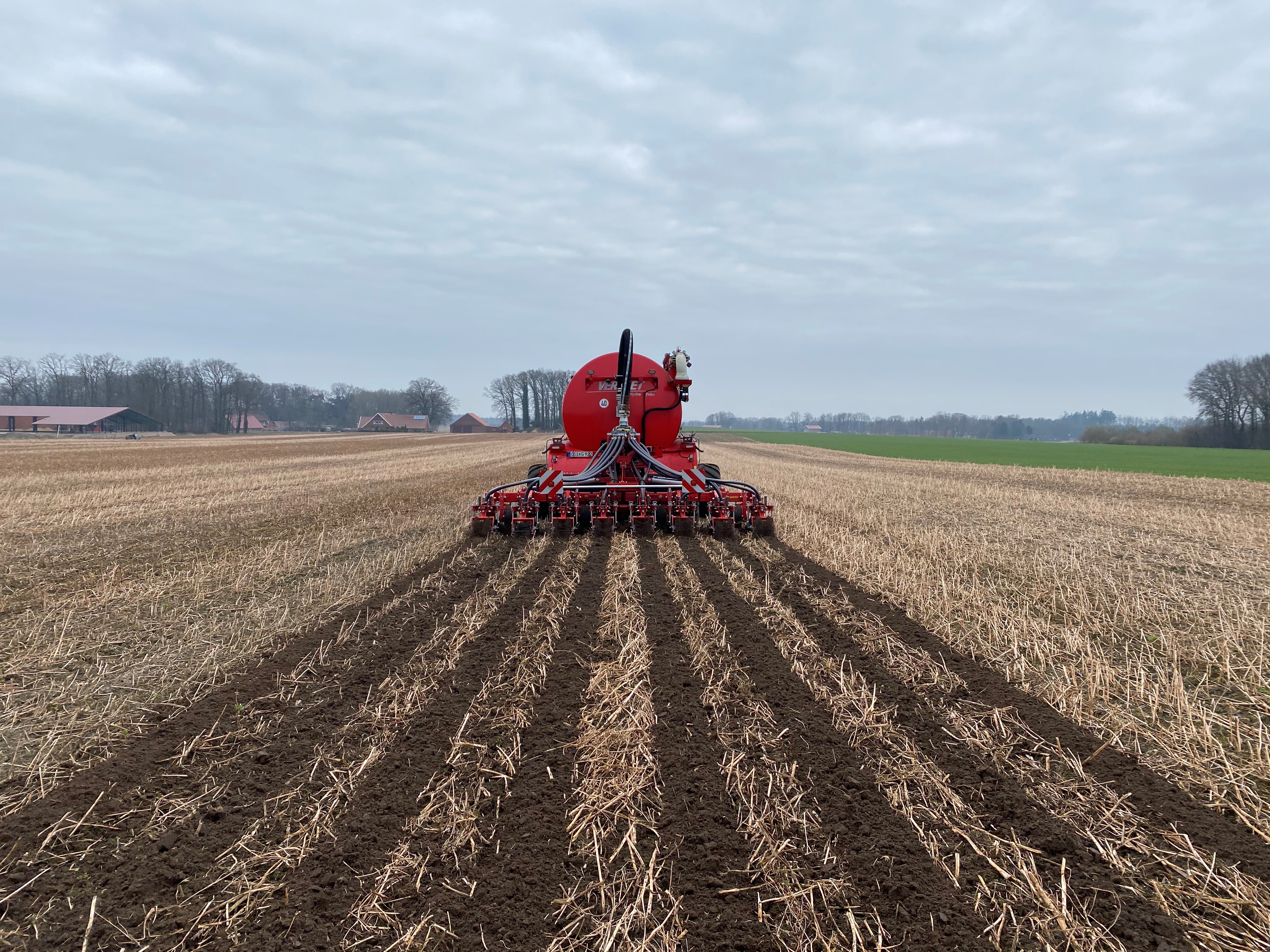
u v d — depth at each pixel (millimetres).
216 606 7367
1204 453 59562
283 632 6434
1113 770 3986
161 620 6812
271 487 21141
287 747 4254
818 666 5566
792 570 8984
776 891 3041
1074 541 11812
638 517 11617
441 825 3475
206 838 3381
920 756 4133
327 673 5441
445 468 29891
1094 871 3154
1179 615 7074
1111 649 6109
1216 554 10695
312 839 3377
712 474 14039
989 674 5395
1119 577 8938
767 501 17625
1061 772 3971
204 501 17266
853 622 6727
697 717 4660
